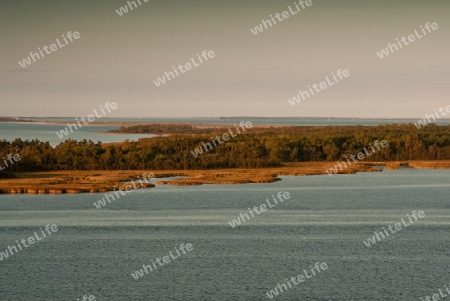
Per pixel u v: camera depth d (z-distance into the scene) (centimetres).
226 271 8019
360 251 9006
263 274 7881
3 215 11888
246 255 8775
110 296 7112
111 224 11000
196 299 7000
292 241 9625
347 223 11050
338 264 8312
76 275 7869
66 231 10425
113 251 9050
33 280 7681
